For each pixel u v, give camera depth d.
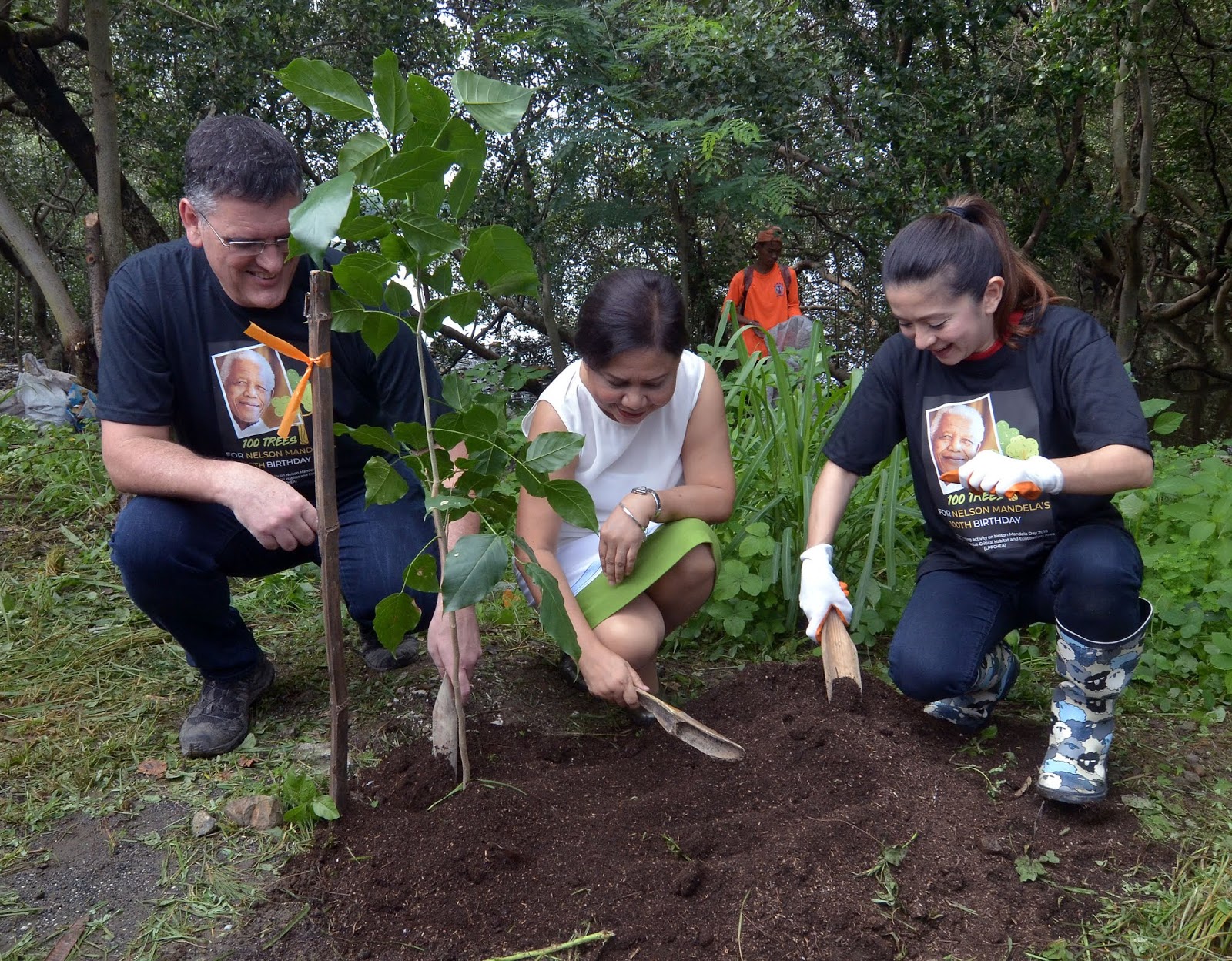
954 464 2.28
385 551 2.51
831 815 1.97
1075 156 11.08
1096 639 2.03
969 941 1.71
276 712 2.59
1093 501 2.18
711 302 11.77
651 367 2.06
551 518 2.31
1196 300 13.94
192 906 1.85
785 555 3.04
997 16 9.24
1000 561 2.29
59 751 2.38
